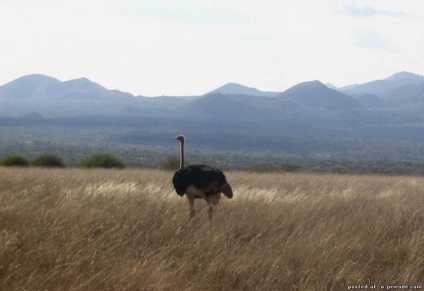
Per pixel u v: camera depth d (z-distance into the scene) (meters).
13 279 7.56
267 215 12.34
